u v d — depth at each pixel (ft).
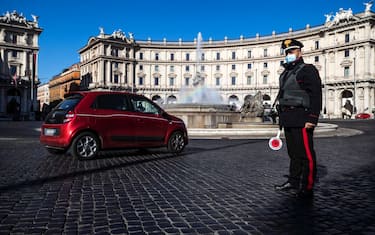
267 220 14.97
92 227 13.91
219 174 25.91
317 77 18.58
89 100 33.55
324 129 74.79
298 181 20.27
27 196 18.89
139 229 13.69
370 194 19.70
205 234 13.20
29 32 256.11
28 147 43.65
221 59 342.85
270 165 30.32
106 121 33.94
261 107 84.69
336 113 266.16
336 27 265.75
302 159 19.31
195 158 34.91
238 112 84.28
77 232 13.34
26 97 254.47
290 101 19.20
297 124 18.93
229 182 22.95
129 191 20.18
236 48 337.72
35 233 13.25
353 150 42.19
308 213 16.03
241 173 26.35
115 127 34.47
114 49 329.72
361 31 251.60
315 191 20.45
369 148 44.60
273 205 17.37
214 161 32.78
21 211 16.08
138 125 36.01
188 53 349.00
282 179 24.04
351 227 14.15
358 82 250.37
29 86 254.68
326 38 277.03
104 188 20.92
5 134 70.08
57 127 32.78
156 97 348.79
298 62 19.63
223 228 13.89
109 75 323.57
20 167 28.45
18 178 23.84
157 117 37.70
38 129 88.38
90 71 345.72
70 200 18.07
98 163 31.09
